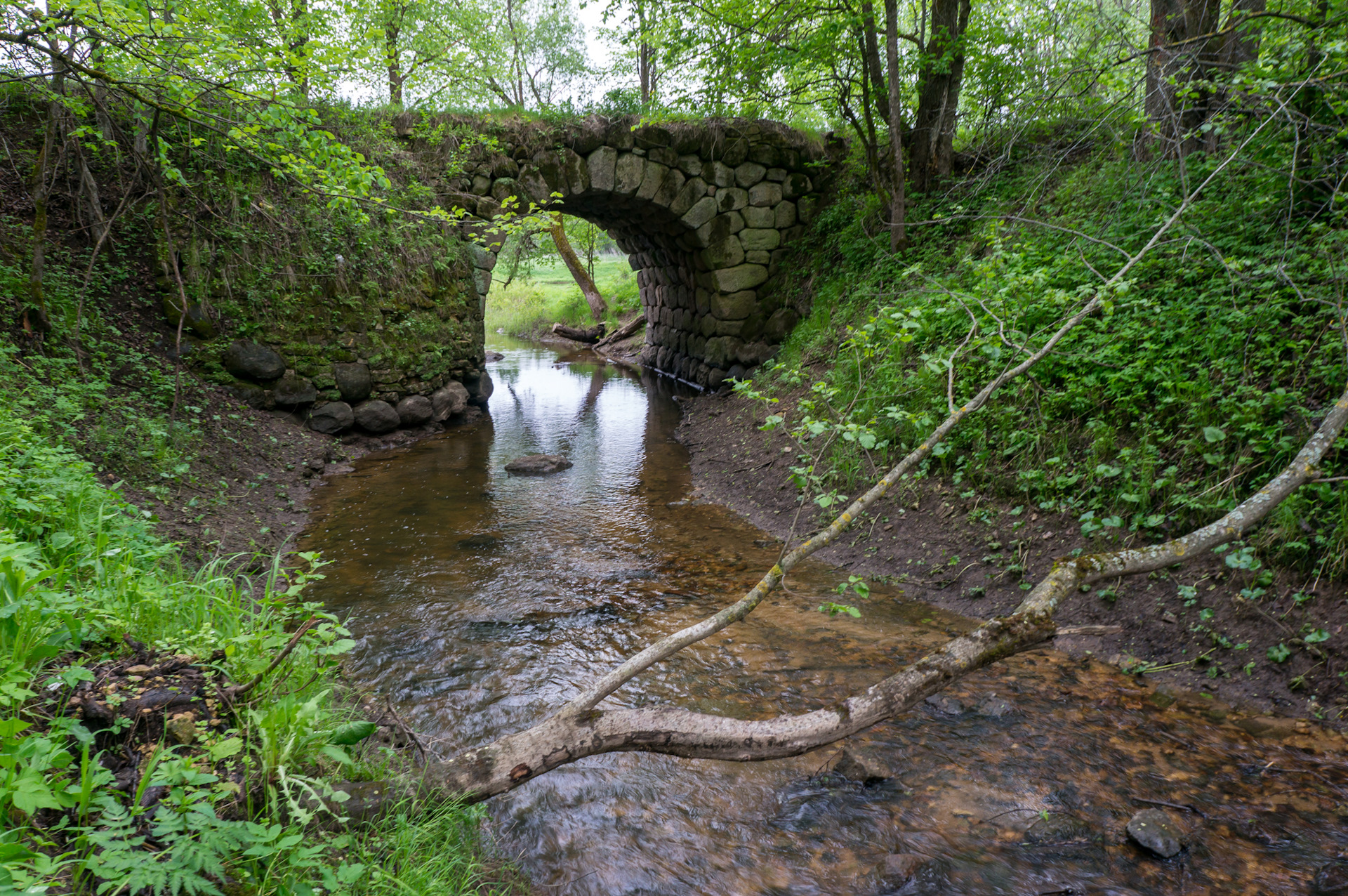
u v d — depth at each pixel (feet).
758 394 12.12
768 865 9.64
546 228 23.65
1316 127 16.51
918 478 21.52
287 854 7.36
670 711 9.39
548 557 21.09
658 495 27.25
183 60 15.61
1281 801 10.43
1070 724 12.46
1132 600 15.23
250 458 27.50
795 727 9.12
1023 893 9.09
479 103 50.34
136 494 20.49
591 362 71.10
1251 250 18.76
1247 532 14.61
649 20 37.35
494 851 9.82
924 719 12.71
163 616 10.61
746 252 47.52
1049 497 18.26
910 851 9.81
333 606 17.70
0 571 8.68
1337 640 12.65
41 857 5.81
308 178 18.56
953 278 25.55
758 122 45.83
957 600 17.34
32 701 8.02
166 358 29.40
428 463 32.09
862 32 34.99
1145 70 21.72
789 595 18.21
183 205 30.81
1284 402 15.19
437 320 38.91
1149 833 9.67
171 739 8.12
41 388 20.68
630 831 10.30
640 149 44.04
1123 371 18.79
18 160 28.96
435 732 12.46
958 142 40.57
